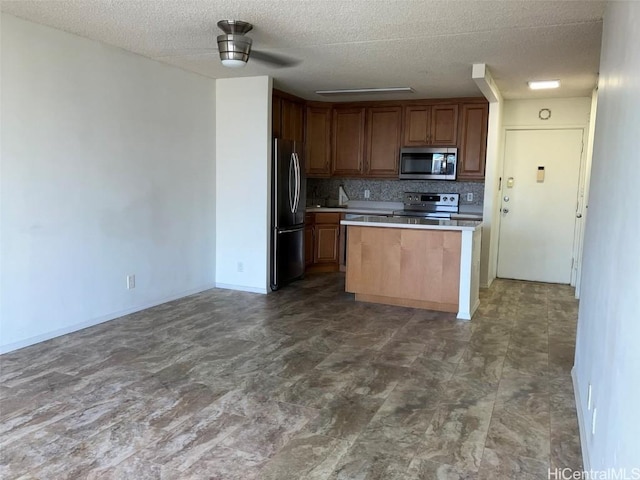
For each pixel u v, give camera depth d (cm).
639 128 149
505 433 249
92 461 218
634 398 128
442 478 210
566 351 372
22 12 327
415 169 648
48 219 370
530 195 629
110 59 411
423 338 398
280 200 554
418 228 474
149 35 377
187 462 219
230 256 562
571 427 256
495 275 656
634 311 137
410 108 647
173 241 502
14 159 342
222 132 550
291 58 435
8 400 276
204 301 507
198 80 519
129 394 287
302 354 358
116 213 430
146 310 468
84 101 391
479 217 617
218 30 362
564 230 618
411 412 271
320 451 230
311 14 318
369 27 343
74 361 336
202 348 368
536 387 306
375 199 722
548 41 367
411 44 384
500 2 290
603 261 218
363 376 320
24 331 359
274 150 541
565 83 516
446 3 294
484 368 336
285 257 573
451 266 466
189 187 518
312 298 527
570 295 560
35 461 217
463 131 624
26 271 356
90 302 411
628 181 164
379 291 502
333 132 688
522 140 625
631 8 182
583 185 601
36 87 354
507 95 594
